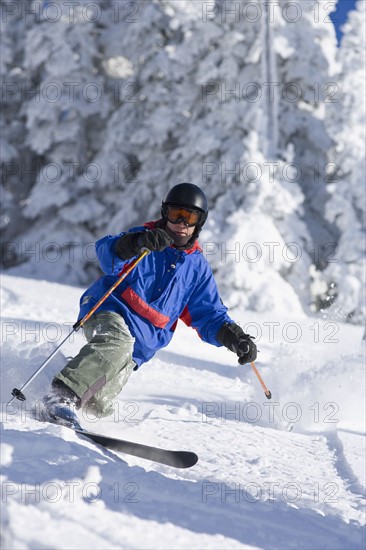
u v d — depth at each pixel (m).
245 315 29.34
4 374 6.85
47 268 41.00
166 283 6.37
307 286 33.16
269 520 3.91
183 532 3.35
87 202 41.50
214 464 5.46
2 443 3.96
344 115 35.06
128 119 39.56
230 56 33.62
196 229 6.45
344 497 5.16
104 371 5.87
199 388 9.90
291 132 36.06
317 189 36.97
